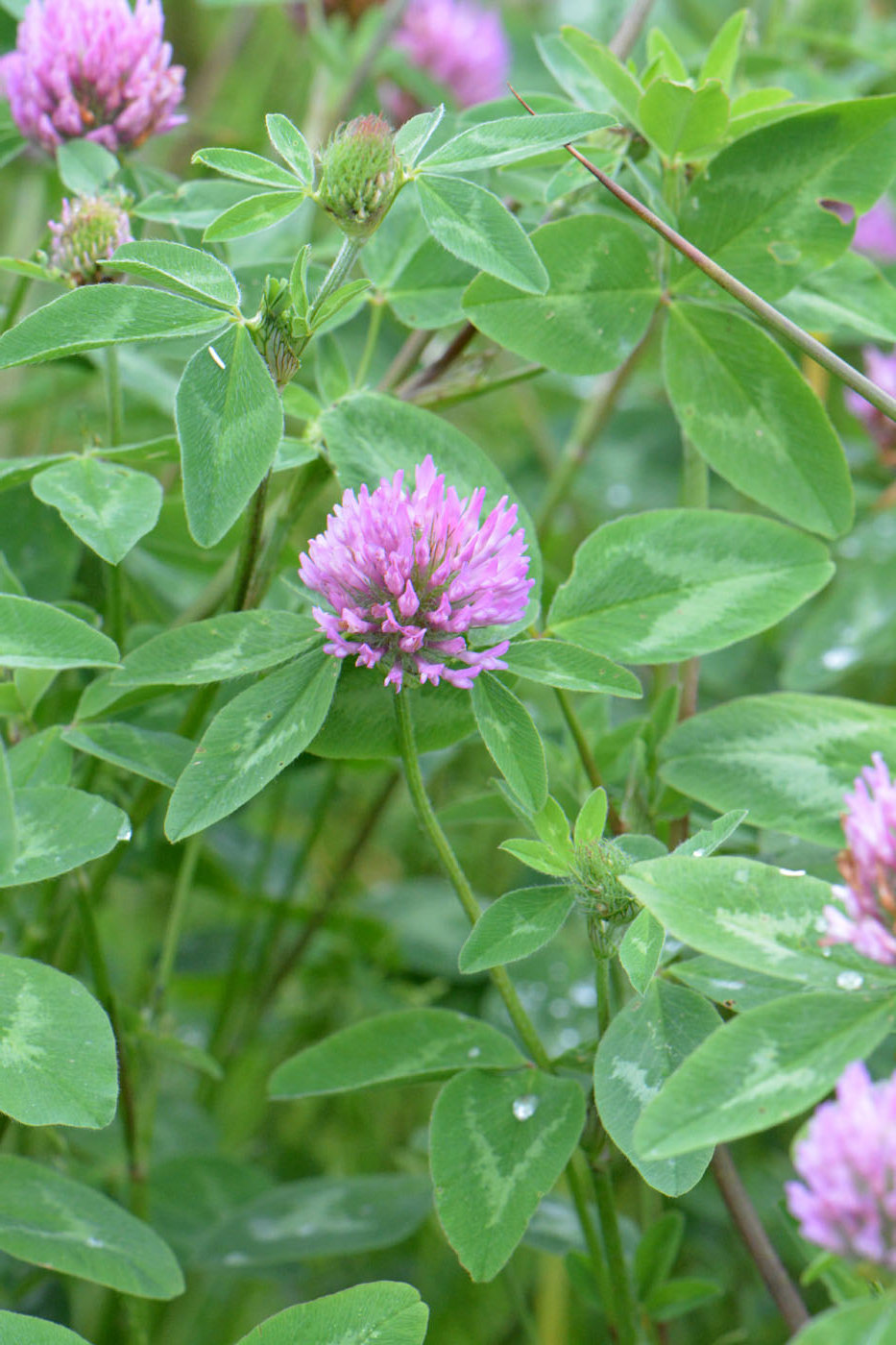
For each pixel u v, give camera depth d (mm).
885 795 472
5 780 492
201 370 508
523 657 514
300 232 655
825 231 545
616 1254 530
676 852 498
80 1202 521
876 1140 455
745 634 529
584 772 565
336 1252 573
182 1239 601
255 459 503
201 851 665
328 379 554
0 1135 564
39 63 570
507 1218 501
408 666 504
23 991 498
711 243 548
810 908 482
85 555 602
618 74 553
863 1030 470
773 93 568
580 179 547
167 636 515
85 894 557
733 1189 546
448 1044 521
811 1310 604
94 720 546
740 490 550
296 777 661
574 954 624
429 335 585
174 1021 632
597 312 549
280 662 513
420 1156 642
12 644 503
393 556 497
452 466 537
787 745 540
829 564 535
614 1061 495
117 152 582
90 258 551
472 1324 625
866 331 565
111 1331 594
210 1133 636
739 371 550
